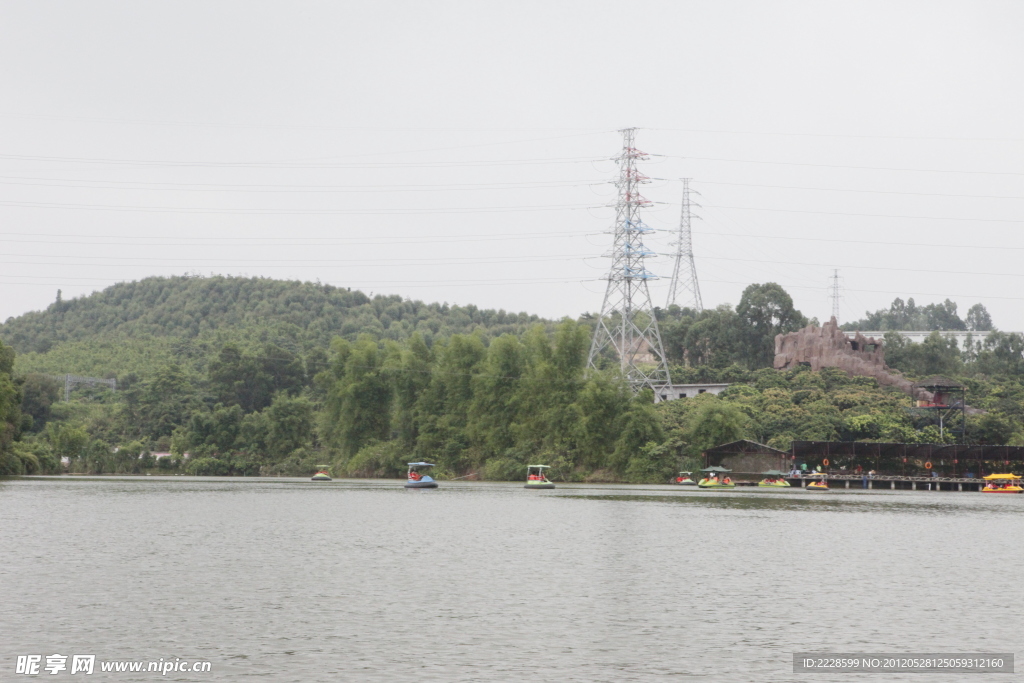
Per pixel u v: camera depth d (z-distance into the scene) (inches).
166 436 7726.4
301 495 4756.4
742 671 1412.4
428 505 4136.3
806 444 5792.3
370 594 1920.5
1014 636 1631.4
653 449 5900.6
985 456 5792.3
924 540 2933.1
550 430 6225.4
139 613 1718.8
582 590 1996.8
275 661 1429.6
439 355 6939.0
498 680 1350.9
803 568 2324.1
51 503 3890.3
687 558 2474.2
